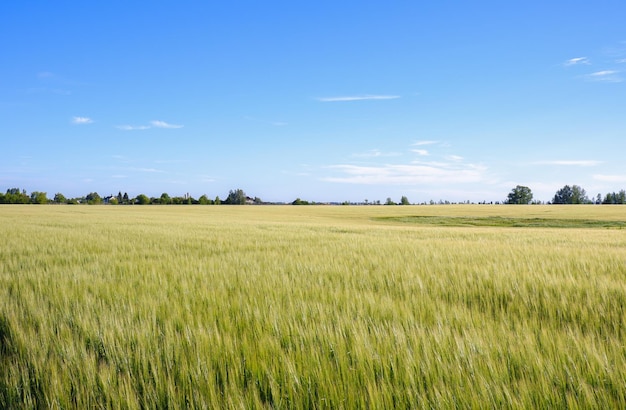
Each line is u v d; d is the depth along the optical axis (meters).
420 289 5.16
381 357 2.67
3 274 6.46
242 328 3.51
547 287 5.03
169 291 5.06
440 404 2.12
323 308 4.08
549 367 2.46
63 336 3.25
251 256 9.00
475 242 13.17
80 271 6.75
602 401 2.16
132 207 92.69
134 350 2.98
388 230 23.02
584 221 53.50
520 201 137.25
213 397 2.25
